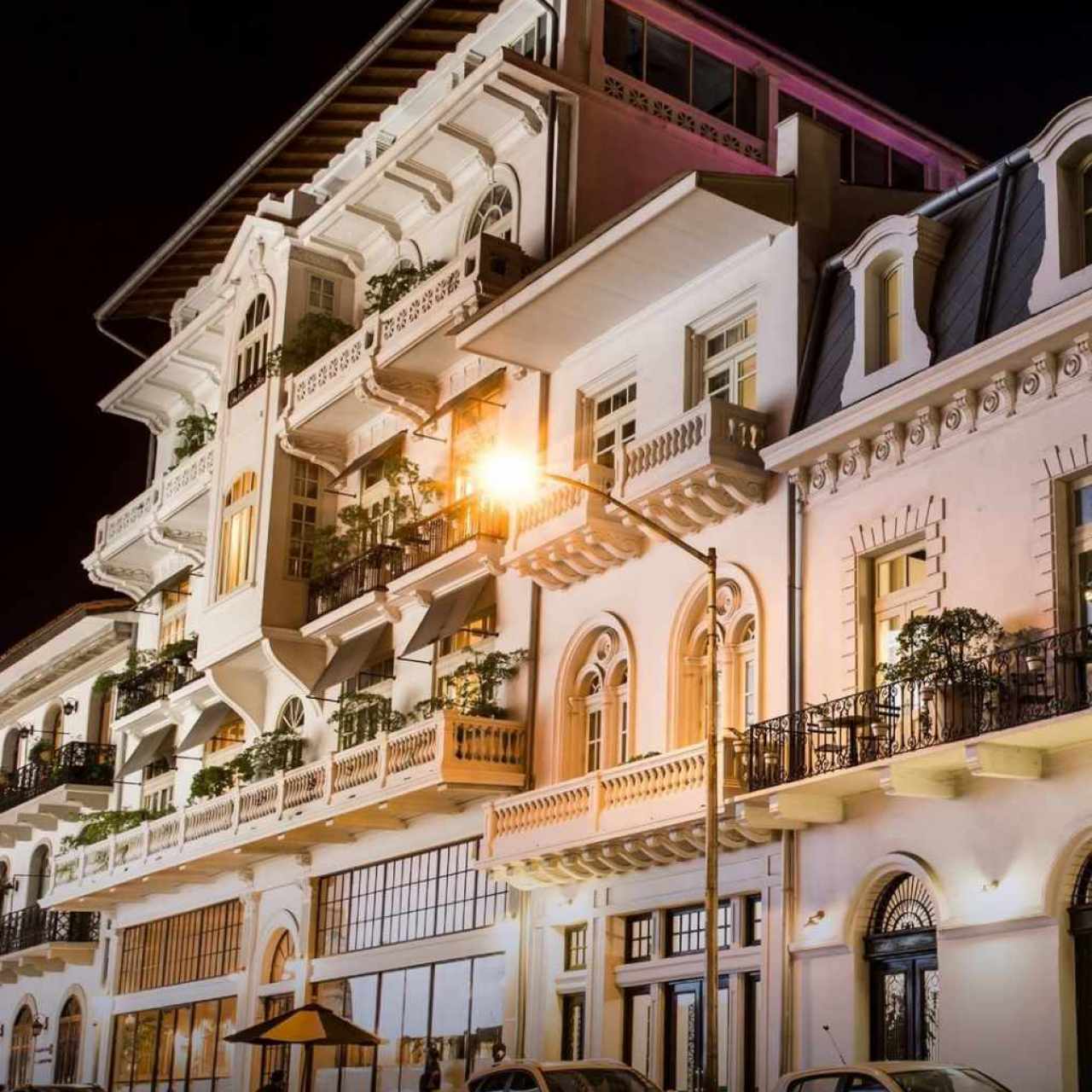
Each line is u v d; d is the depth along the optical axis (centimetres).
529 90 3222
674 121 3366
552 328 2992
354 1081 3344
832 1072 1769
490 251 3128
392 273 3556
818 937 2334
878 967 2272
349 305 3925
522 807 2836
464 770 2966
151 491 4528
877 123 3688
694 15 3406
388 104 3812
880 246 2436
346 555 3591
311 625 3625
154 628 4716
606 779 2655
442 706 3172
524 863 2814
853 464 2420
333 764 3322
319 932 3572
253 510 3825
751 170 3453
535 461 3069
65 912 4600
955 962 2120
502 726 3016
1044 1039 1986
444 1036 3109
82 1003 4562
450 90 3438
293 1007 3566
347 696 3469
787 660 2475
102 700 5106
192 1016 3988
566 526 2856
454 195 3581
